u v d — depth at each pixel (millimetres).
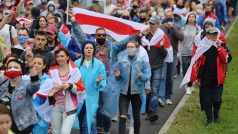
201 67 21891
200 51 21797
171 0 38062
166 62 24750
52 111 17422
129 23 23703
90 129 18969
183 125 22266
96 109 19078
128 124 22438
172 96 27531
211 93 22125
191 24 28328
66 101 17484
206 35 21922
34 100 17000
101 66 19062
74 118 17594
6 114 11469
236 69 33406
